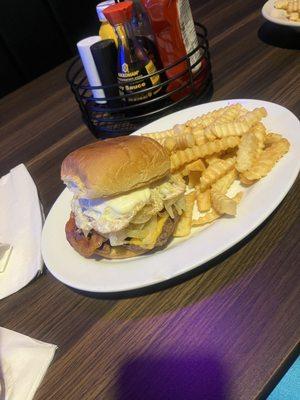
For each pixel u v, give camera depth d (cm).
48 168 46
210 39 59
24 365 26
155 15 42
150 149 31
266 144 34
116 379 24
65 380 25
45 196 42
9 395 25
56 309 30
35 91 65
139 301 28
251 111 37
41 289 32
